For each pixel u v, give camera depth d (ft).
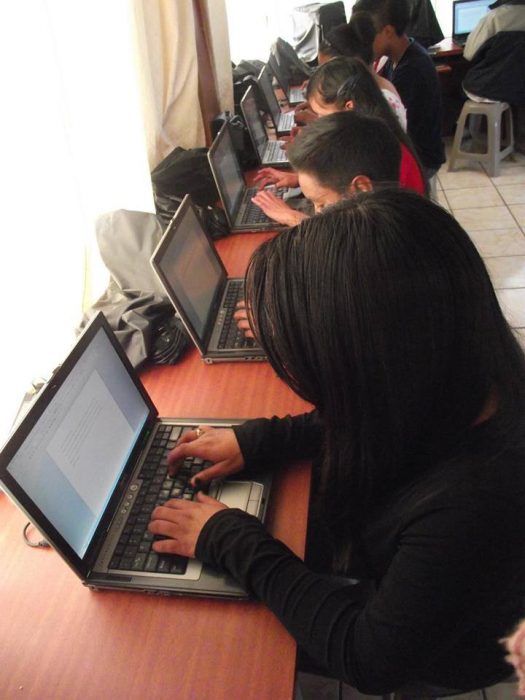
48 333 4.17
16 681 2.38
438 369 1.57
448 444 1.75
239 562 2.39
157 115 6.89
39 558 2.92
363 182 3.73
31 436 2.29
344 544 2.57
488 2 13.33
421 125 7.65
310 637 2.11
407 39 7.66
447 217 1.65
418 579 1.73
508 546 1.66
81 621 2.56
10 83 3.68
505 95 10.84
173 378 4.11
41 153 4.07
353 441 1.80
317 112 5.90
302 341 1.65
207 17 8.09
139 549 2.70
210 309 4.50
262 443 3.06
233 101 9.96
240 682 2.24
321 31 12.98
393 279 1.51
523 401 1.72
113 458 2.93
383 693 2.16
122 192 5.57
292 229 1.74
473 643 2.29
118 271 4.78
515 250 9.20
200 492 2.91
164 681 2.29
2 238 3.65
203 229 4.92
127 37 5.54
